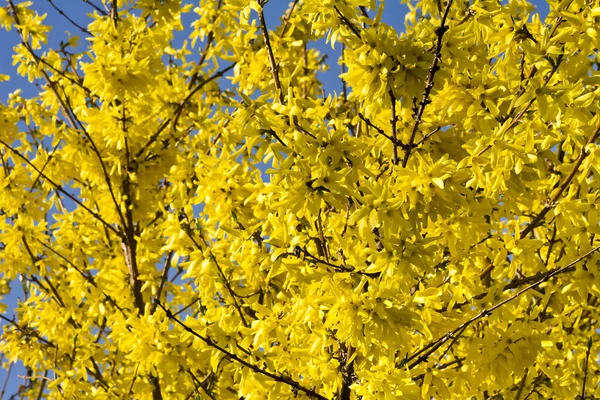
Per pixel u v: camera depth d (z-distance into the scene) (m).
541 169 2.69
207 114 5.19
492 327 2.72
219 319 2.88
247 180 3.12
